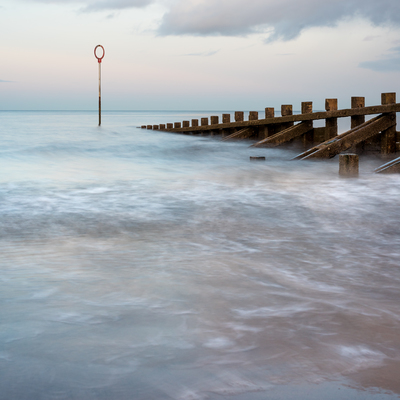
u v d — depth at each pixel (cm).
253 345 160
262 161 981
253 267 277
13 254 307
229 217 460
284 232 393
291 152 1204
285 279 251
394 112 1004
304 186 669
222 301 209
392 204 528
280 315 192
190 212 485
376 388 130
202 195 592
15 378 135
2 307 198
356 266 285
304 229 406
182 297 214
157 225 422
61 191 623
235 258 301
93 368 141
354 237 374
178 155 1241
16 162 1033
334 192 611
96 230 399
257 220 446
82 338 165
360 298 220
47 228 406
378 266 286
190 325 178
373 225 423
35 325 177
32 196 581
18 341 161
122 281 241
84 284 234
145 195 593
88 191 624
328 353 154
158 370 140
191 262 287
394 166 755
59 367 142
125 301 207
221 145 1349
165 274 256
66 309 196
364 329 177
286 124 1244
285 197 575
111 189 644
